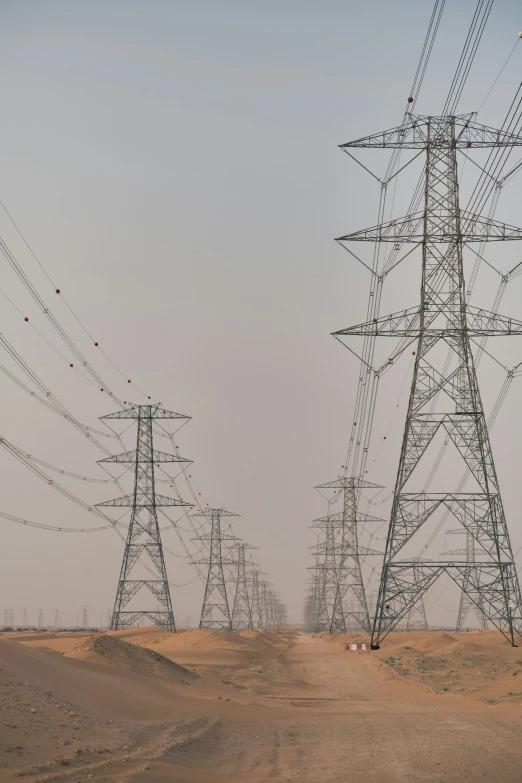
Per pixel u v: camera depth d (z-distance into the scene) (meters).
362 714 48.81
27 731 30.64
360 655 119.88
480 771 28.30
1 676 38.47
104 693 44.38
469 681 74.75
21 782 23.17
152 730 36.34
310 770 29.30
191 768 28.86
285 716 47.66
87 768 25.58
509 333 86.81
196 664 90.62
